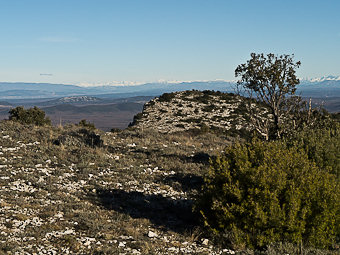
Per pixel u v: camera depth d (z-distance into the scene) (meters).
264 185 8.15
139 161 17.00
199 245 8.04
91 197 11.20
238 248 7.80
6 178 11.59
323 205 7.89
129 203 11.21
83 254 6.76
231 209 8.34
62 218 8.77
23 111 27.33
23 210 8.88
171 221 9.97
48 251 6.69
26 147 16.75
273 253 7.12
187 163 17.11
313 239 7.84
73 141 18.77
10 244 6.62
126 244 7.57
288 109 16.94
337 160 10.29
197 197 9.66
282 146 10.78
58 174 13.09
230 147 9.96
